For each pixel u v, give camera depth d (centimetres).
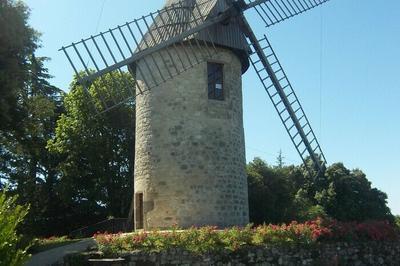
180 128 1891
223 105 1970
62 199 3350
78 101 3334
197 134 1892
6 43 1986
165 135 1895
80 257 1469
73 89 3441
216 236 1512
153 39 1842
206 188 1856
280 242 1564
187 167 1858
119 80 2211
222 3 2000
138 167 1961
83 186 3462
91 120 3350
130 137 3431
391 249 1848
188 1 1994
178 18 1933
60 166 3416
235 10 1953
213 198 1859
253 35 2053
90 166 3406
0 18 1948
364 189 4297
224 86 1994
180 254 1455
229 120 1977
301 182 4231
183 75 1931
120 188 3412
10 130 2244
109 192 3428
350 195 4203
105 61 1747
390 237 1858
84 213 3572
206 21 1905
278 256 1549
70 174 3341
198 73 1938
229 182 1919
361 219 4166
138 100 2017
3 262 827
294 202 3250
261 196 2914
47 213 3612
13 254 855
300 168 4278
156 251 1448
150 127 1933
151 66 1969
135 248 1466
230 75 2009
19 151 2691
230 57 2016
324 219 1767
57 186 3388
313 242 1622
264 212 2900
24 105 2270
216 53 1975
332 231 1698
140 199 1942
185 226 1803
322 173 2206
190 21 1917
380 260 1794
